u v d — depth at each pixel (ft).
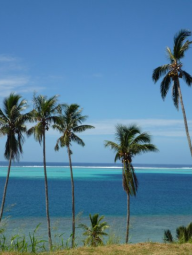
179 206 254.27
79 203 261.03
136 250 49.67
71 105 127.54
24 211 208.74
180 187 458.09
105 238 99.50
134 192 116.98
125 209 231.71
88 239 89.61
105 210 224.12
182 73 107.96
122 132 119.75
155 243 55.11
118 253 47.78
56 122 120.47
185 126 110.63
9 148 117.60
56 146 130.41
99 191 368.68
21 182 473.26
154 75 111.65
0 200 269.03
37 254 45.91
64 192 348.18
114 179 583.99
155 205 258.78
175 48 107.96
